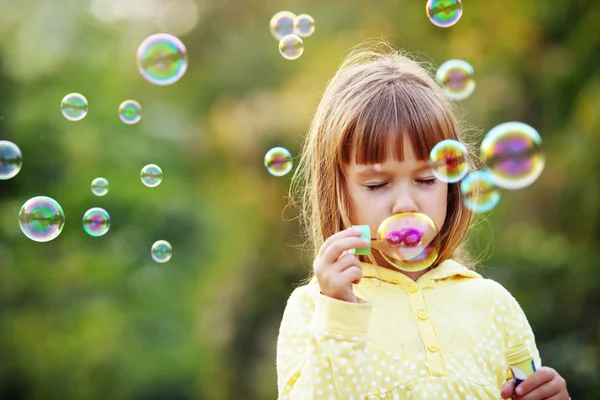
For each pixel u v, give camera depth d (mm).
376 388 2023
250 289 9992
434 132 2170
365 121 2139
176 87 14289
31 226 3047
